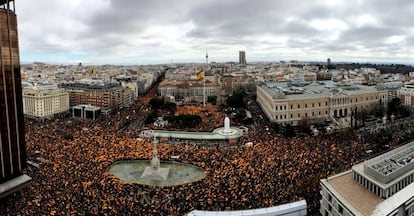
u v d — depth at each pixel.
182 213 137.38
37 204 143.12
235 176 174.50
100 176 179.88
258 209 131.12
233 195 151.50
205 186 164.50
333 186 128.38
